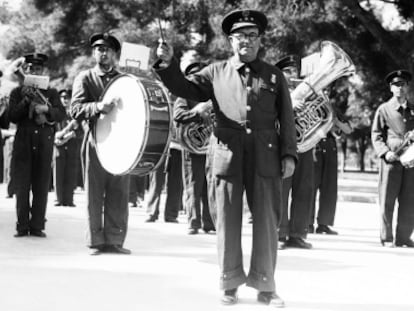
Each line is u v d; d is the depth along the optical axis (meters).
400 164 9.27
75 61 26.91
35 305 5.18
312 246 8.88
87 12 27.03
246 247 8.45
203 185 9.92
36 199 8.83
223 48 24.20
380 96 21.72
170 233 9.84
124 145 6.83
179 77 5.30
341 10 20.81
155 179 11.44
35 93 8.66
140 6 25.06
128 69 7.37
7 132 14.34
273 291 5.42
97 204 7.59
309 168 8.78
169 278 6.31
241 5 20.30
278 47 20.42
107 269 6.67
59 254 7.52
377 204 18.22
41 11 27.66
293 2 19.42
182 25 25.52
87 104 7.18
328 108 8.45
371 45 21.05
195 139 9.66
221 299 5.39
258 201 5.38
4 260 7.03
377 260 7.87
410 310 5.38
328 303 5.53
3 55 28.69
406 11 20.61
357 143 62.03
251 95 5.40
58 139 11.33
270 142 5.41
